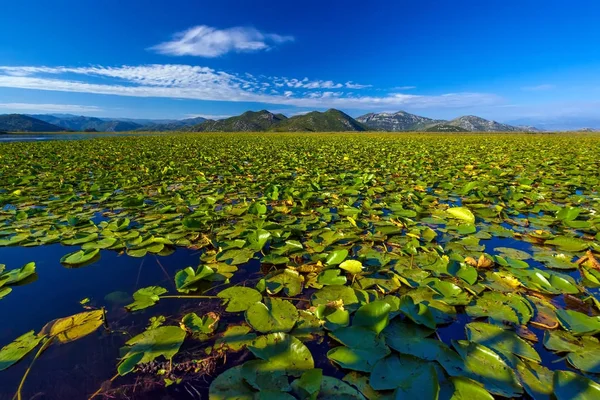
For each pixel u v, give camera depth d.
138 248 2.70
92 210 3.81
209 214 3.45
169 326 1.65
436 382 1.21
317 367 1.44
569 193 4.68
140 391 1.31
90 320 1.74
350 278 2.23
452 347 1.51
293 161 8.75
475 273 2.12
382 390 1.23
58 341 1.59
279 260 2.40
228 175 6.45
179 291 2.06
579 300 1.93
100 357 1.49
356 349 1.44
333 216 3.68
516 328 1.64
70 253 2.62
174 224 3.24
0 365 1.41
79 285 2.18
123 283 2.21
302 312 1.78
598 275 2.13
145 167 7.42
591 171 6.59
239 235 2.91
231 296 1.95
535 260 2.49
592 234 3.09
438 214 3.73
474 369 1.32
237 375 1.31
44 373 1.40
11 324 1.76
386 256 2.53
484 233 3.08
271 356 1.40
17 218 3.40
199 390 1.31
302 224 3.27
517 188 4.91
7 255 2.68
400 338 1.52
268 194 4.20
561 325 1.63
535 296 1.96
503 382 1.27
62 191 4.77
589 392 1.21
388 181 5.92
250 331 1.64
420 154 10.58
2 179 5.76
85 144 16.45
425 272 2.21
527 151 11.86
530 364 1.39
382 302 1.61
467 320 1.75
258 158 9.66
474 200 4.36
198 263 2.52
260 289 2.03
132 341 1.53
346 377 1.32
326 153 11.53
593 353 1.46
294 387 1.24
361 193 4.83
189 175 6.40
